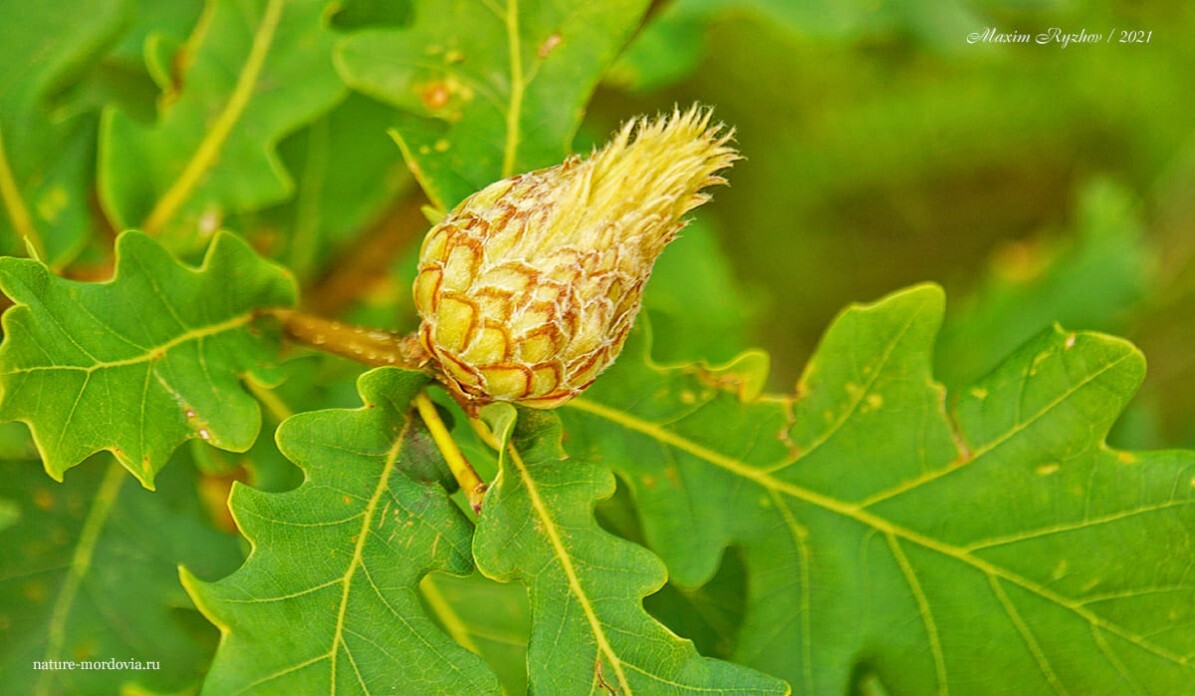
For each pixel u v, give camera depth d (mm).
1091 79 495
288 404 281
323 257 303
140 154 278
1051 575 262
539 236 245
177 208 280
